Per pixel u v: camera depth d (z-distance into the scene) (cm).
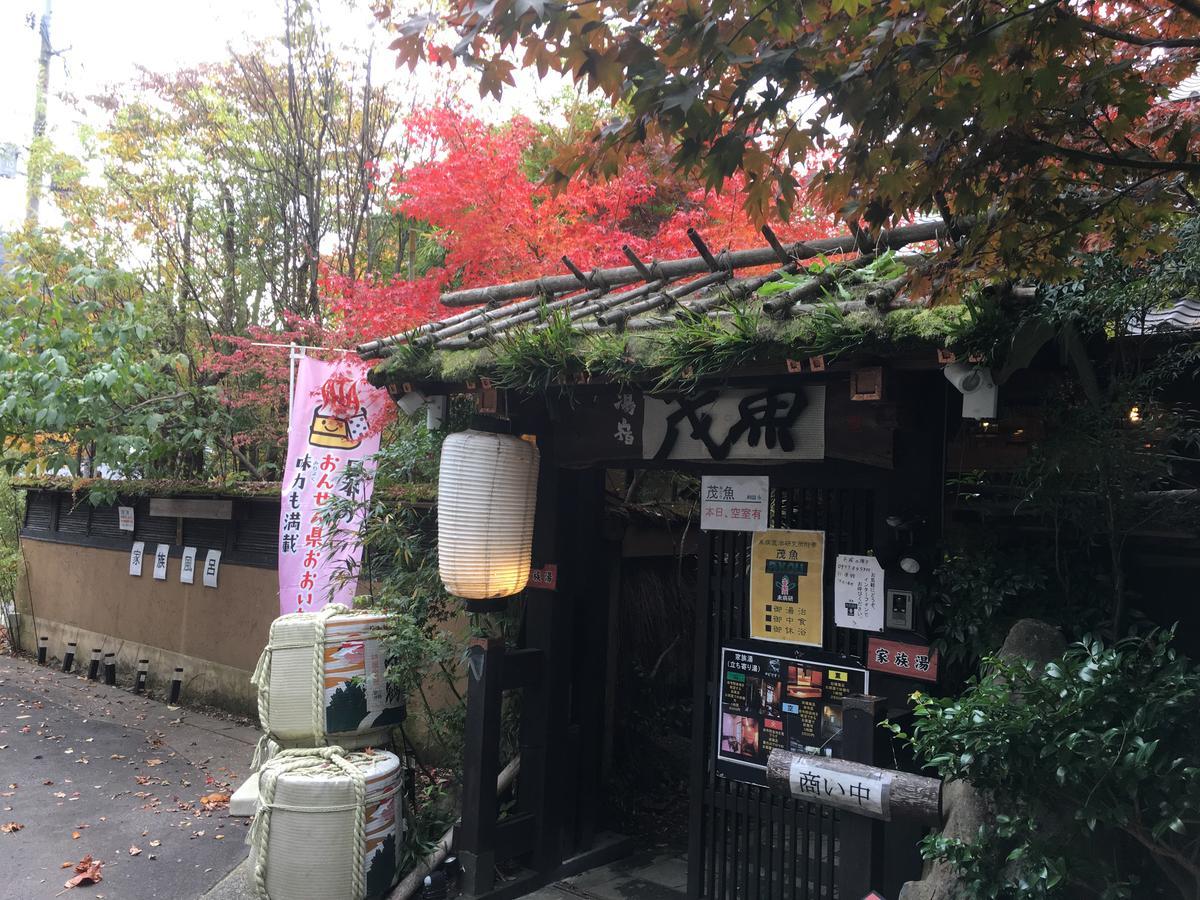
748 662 501
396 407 722
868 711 389
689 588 844
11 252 1127
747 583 507
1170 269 297
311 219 1083
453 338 530
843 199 346
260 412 1105
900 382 390
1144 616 360
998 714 284
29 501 1439
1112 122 314
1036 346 324
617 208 710
